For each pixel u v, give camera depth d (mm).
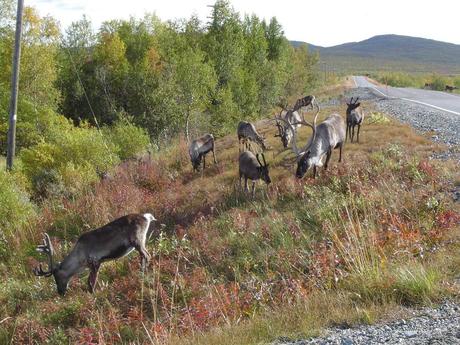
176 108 31891
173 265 9242
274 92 45344
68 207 14430
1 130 26438
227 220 10781
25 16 30750
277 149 17047
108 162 19344
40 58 30734
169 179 16781
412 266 6613
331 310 5988
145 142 23484
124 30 42688
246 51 44531
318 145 11688
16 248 12055
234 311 6863
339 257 7570
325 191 10469
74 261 9109
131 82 35812
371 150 14484
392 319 5539
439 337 4773
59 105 36406
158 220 12453
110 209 13641
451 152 13227
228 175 15242
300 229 9141
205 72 32219
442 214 8391
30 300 9516
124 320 7695
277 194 11898
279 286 7492
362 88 47062
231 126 33250
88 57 40594
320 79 77688
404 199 9398
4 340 8219
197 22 45031
